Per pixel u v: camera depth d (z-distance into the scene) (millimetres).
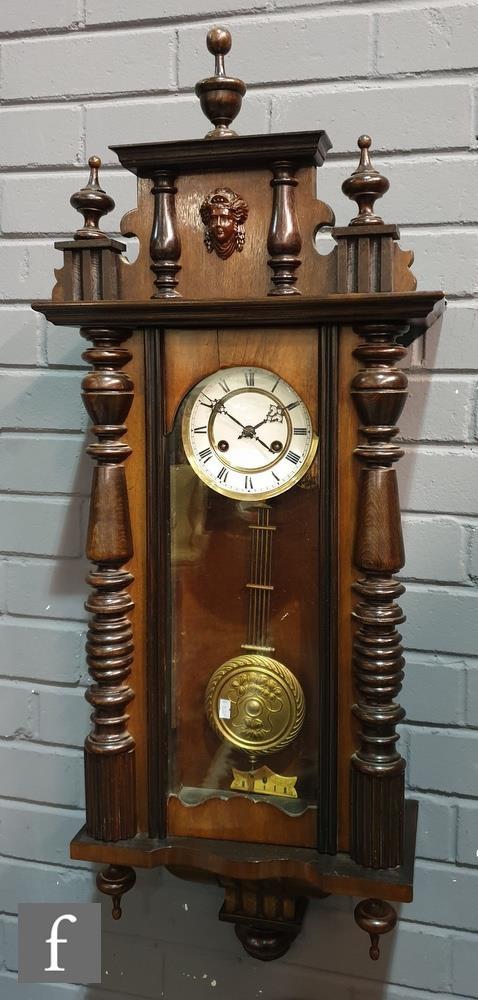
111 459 680
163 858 686
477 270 790
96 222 671
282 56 818
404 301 588
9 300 909
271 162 630
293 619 686
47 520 923
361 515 638
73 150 880
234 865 663
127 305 636
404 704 839
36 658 939
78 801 941
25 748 952
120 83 862
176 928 920
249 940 810
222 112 647
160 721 694
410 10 788
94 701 688
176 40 845
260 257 643
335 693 662
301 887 730
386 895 634
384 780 641
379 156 803
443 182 792
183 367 665
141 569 691
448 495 814
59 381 906
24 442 920
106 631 685
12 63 887
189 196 652
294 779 689
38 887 959
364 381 618
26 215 897
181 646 711
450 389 806
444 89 786
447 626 826
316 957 884
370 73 800
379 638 643
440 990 856
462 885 843
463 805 836
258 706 698
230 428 673
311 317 617
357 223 611
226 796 696
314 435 652
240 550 691
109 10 859
